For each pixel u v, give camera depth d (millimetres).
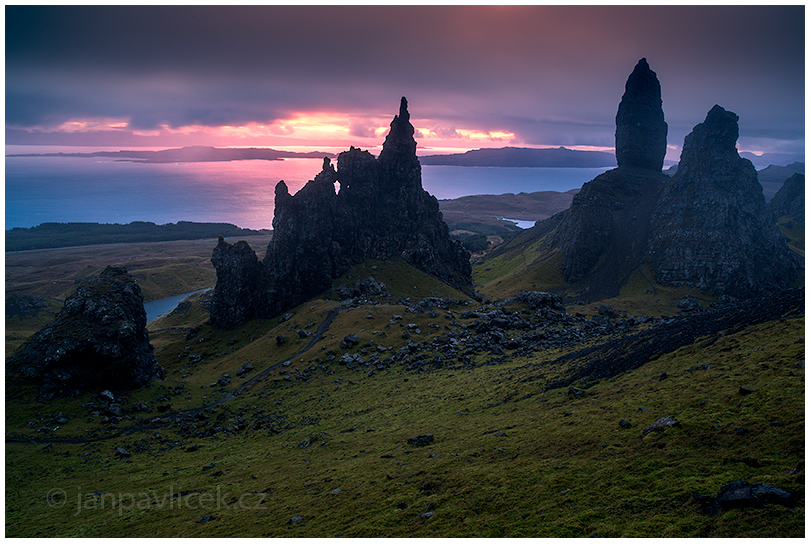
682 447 43844
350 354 159375
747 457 38688
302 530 46188
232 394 143625
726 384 55031
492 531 38812
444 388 109562
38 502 73750
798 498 31469
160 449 102938
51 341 141875
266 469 74688
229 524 52406
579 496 41094
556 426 60406
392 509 47062
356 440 81875
